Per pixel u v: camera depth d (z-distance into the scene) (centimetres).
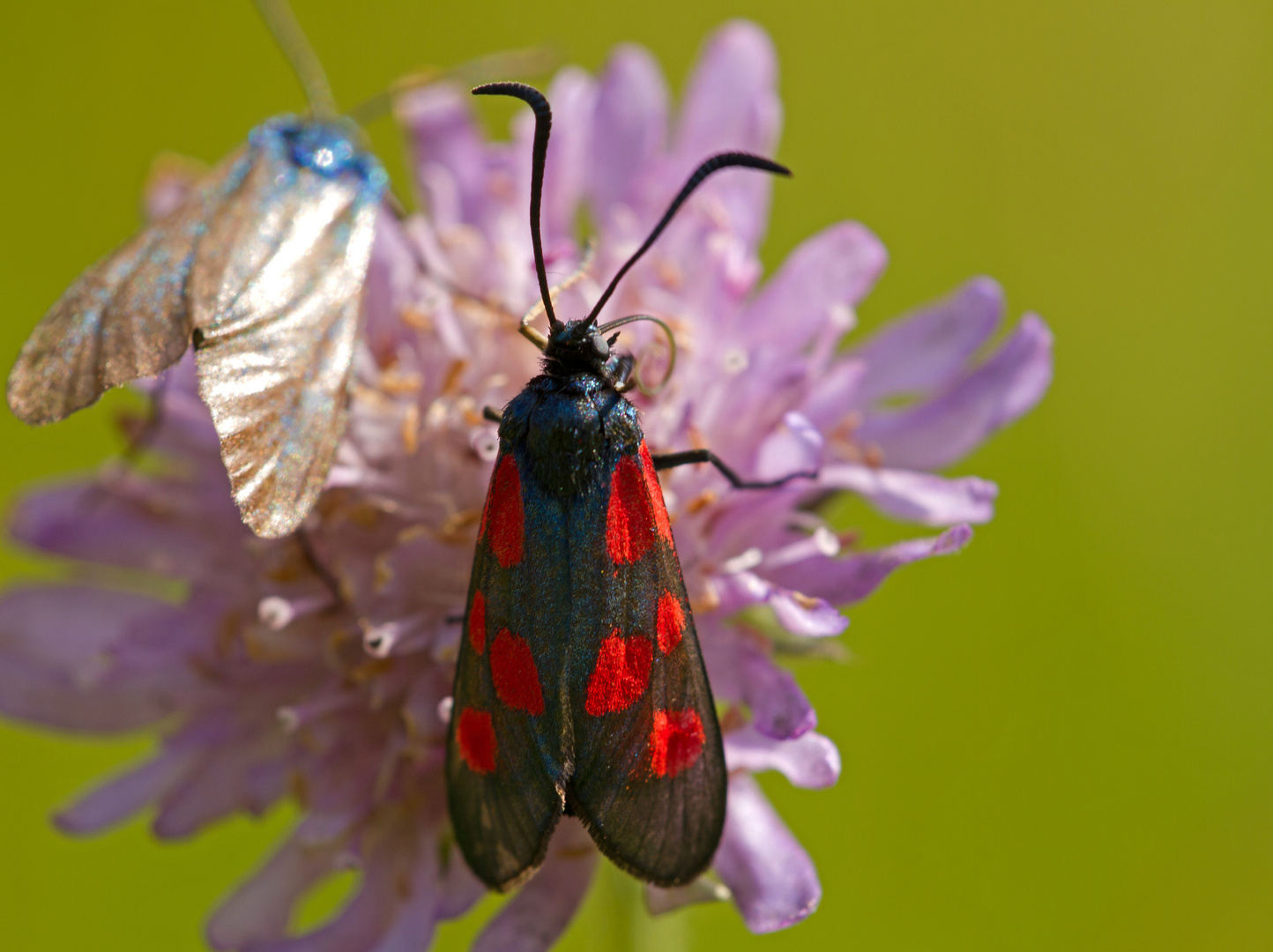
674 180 14
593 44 18
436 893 13
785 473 13
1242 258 17
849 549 16
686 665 12
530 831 12
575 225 14
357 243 13
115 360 12
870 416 14
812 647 13
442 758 13
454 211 14
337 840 13
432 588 13
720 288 14
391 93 14
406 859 13
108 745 16
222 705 14
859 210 18
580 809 12
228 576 14
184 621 14
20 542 14
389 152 17
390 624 13
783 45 18
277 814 16
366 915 13
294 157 13
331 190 13
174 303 13
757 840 13
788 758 13
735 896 13
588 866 13
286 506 12
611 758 12
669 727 12
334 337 13
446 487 13
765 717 13
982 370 14
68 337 12
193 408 14
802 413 13
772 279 14
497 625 12
